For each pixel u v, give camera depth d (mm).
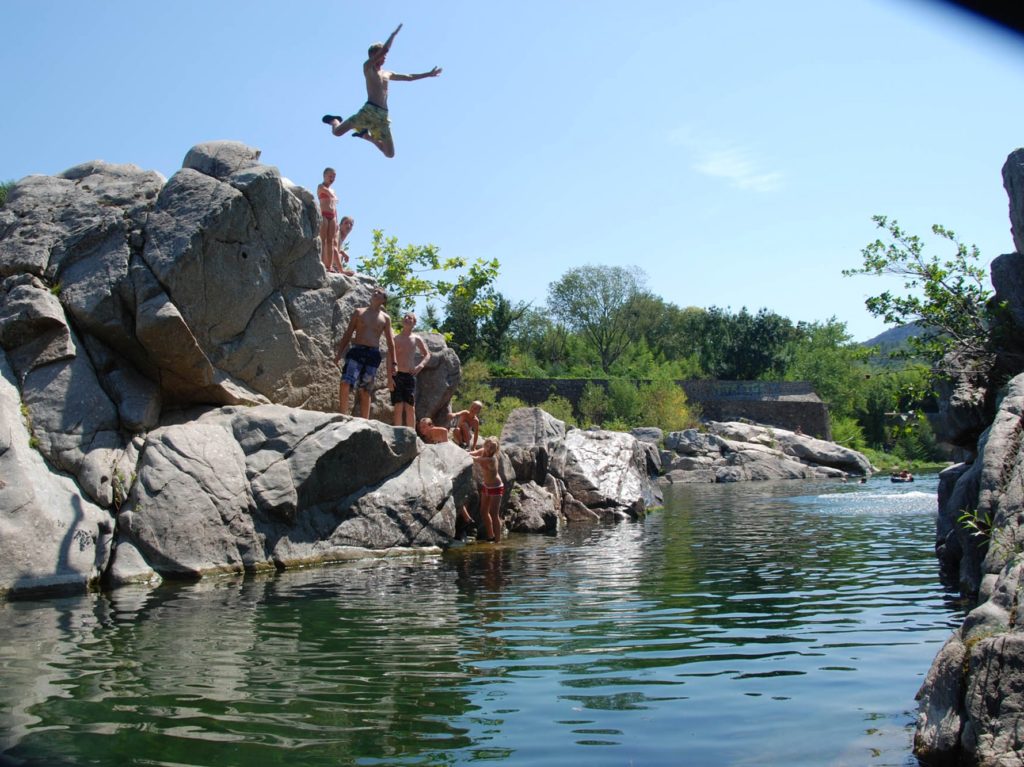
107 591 10227
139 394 12766
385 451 13688
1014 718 4285
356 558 12883
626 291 94625
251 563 11820
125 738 4953
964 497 10180
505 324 70750
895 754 4621
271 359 14461
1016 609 5059
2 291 12844
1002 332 12812
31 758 4645
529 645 7176
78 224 13320
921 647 6934
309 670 6426
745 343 81875
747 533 16328
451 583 10625
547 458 19719
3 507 10438
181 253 13023
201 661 6727
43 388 12047
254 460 12570
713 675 6207
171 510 11398
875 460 56656
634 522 19219
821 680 6039
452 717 5312
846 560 12234
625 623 8055
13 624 8266
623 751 4719
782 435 49844
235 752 4727
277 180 14281
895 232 15008
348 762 4582
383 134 13906
